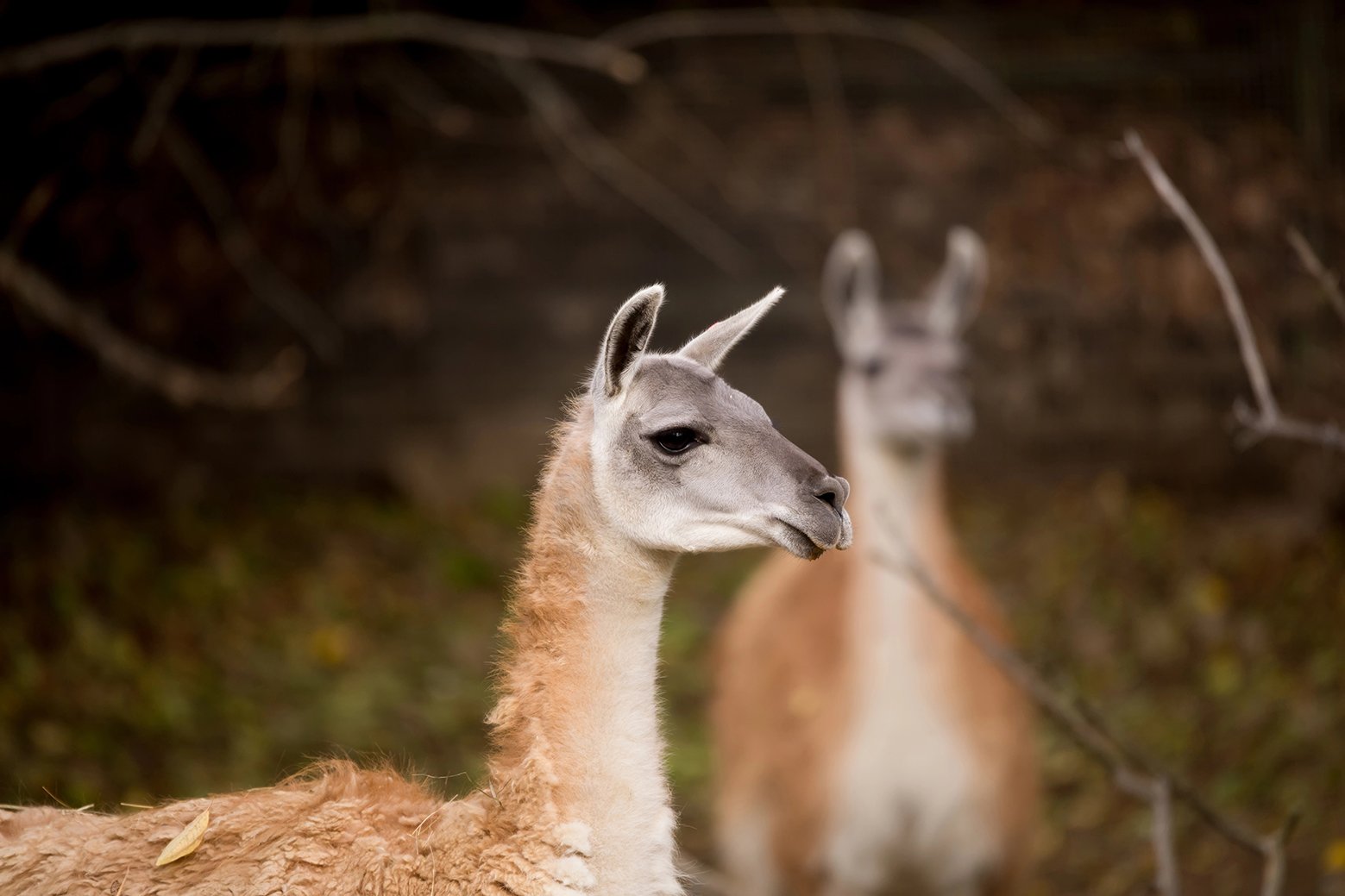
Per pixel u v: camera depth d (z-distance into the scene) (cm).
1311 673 2667
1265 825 2206
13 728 2108
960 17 3822
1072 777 2411
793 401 3938
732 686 1945
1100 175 3291
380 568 3228
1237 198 3262
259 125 3266
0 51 2781
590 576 1084
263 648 2673
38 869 1051
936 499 1900
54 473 3644
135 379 3509
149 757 2153
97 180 2955
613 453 1087
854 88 3853
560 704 1056
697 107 3919
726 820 1903
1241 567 3219
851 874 1770
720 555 3488
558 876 1009
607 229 3991
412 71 3634
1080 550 3378
